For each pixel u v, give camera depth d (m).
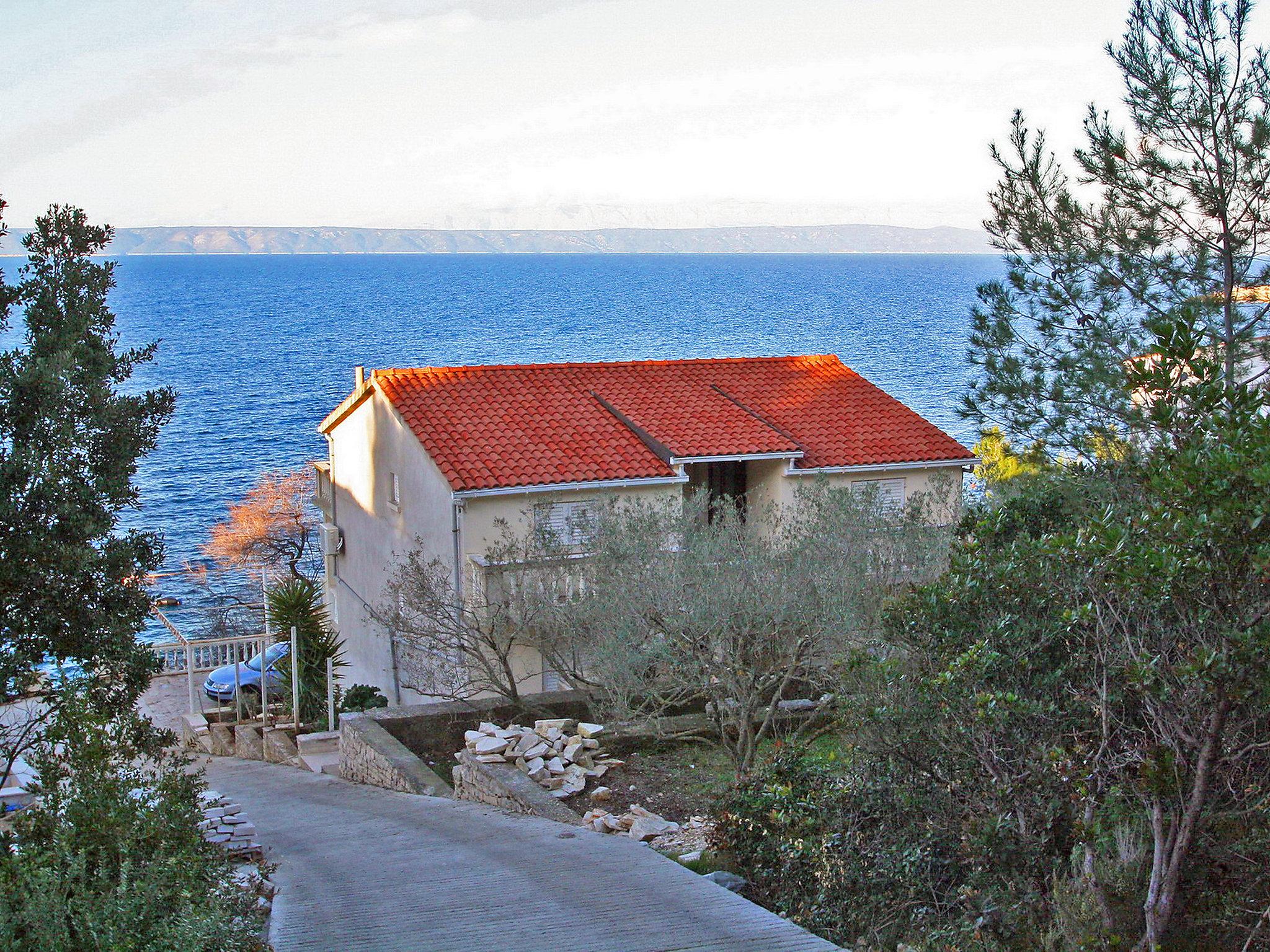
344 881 12.12
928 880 10.13
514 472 24.88
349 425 32.28
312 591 27.81
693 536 17.86
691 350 144.62
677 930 9.83
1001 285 18.14
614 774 17.72
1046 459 17.34
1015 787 9.41
